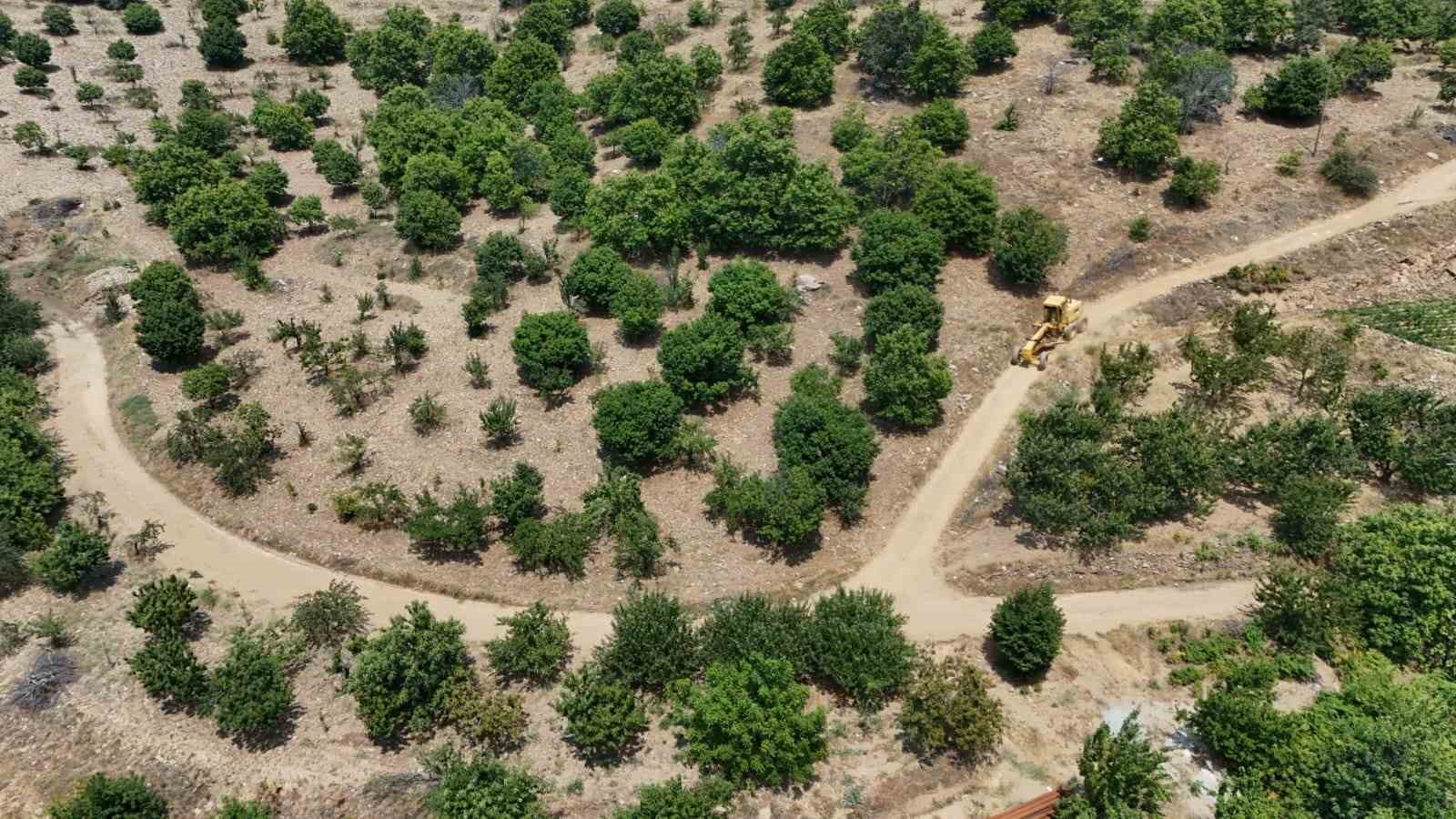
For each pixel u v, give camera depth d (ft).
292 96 335.47
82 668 150.00
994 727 129.29
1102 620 154.40
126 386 209.97
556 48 356.38
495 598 161.27
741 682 130.21
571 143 276.41
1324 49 314.76
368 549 169.99
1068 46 317.42
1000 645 143.43
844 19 317.83
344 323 226.17
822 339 213.87
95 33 366.02
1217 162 257.55
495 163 263.08
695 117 292.20
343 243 257.55
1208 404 197.57
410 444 189.88
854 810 127.65
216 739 138.82
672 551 169.07
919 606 158.92
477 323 216.74
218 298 236.22
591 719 131.13
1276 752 127.03
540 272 235.20
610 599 160.76
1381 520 157.89
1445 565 146.20
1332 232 236.84
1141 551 163.63
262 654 142.10
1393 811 121.29
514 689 145.07
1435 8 320.91
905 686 141.28
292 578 166.30
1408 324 214.48
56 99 317.42
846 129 267.18
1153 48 299.79
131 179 275.80
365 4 414.21
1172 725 138.51
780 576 165.17
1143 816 123.44
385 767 133.90
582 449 188.75
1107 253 231.91
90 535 162.30
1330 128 269.85
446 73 330.95
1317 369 196.44
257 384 206.59
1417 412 181.16
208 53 349.20
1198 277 226.58
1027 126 274.77
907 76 289.74
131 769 134.82
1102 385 194.70
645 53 315.78
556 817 126.41
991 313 220.02
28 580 165.27
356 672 135.74
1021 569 163.43
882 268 217.77
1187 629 151.53
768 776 128.16
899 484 182.29
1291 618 147.13
